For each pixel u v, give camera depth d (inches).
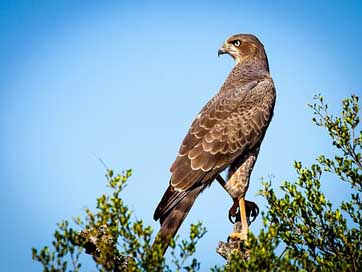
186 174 564.1
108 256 361.1
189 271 345.4
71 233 345.1
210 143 578.9
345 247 414.0
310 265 391.5
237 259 364.2
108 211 352.2
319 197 429.7
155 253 344.2
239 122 592.1
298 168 447.8
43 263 334.6
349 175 459.2
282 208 433.7
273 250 364.5
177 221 539.8
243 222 560.7
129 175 358.3
